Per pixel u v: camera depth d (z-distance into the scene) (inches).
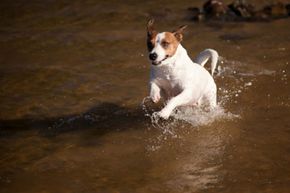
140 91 490.3
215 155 383.2
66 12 738.2
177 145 398.9
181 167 368.8
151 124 431.8
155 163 375.6
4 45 626.8
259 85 494.9
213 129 420.2
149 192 339.6
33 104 474.3
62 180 358.9
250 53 572.1
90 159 384.8
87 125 435.5
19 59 583.5
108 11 734.5
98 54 588.4
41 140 414.9
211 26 659.4
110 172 366.3
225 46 594.2
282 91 479.8
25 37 650.8
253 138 404.2
